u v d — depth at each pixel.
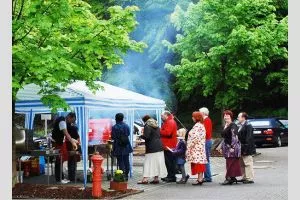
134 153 28.70
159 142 16.97
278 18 37.22
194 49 28.19
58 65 13.91
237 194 14.12
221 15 27.42
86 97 16.03
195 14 27.95
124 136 17.22
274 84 41.88
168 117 17.52
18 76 14.41
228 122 16.36
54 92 15.98
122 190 14.91
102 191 14.76
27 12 14.15
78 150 17.78
